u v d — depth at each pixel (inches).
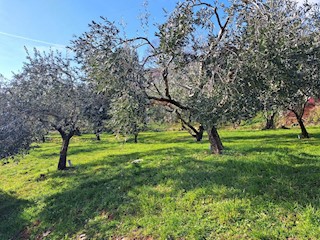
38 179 629.9
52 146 1322.6
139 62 345.7
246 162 415.8
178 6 305.4
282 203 274.5
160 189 381.1
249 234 243.3
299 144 631.8
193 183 371.9
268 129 1332.4
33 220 399.2
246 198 298.2
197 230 266.5
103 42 319.9
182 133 1477.6
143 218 318.0
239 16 300.4
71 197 444.1
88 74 360.5
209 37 326.0
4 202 503.5
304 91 281.9
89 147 1135.6
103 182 486.9
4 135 468.1
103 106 597.3
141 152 786.2
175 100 428.1
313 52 251.4
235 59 260.1
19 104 561.0
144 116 361.1
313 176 324.8
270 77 235.6
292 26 268.7
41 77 597.0
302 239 222.1
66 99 602.2
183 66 327.9
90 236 318.7
